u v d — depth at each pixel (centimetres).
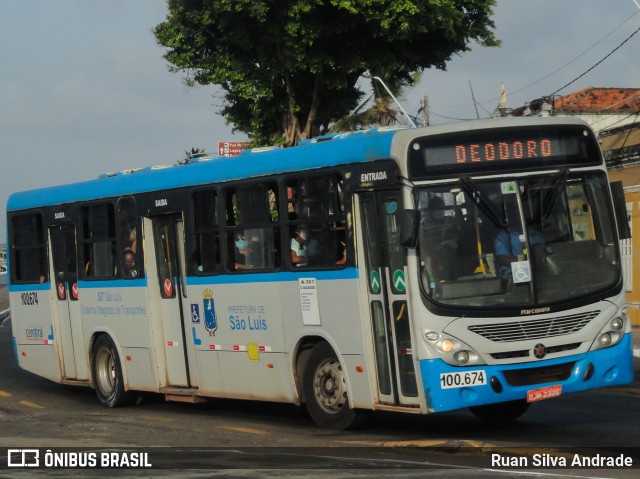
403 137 1213
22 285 2027
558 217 1223
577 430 1287
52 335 1944
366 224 1275
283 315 1411
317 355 1366
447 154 1210
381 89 3391
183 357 1627
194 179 1574
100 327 1803
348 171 1288
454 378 1173
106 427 1512
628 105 4431
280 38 3241
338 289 1311
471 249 1192
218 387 1552
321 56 3288
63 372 1931
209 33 3372
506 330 1184
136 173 1722
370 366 1275
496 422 1405
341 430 1345
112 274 1767
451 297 1182
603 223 1248
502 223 1198
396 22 3219
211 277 1542
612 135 3066
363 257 1279
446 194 1201
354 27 3247
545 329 1195
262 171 1440
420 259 1188
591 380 1215
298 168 1373
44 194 1958
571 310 1206
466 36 3447
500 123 1224
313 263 1352
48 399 1938
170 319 1650
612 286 1233
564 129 1245
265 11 3138
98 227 1803
